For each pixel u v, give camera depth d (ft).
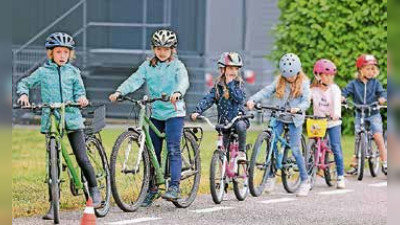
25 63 169.17
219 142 83.46
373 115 103.76
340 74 140.77
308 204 84.48
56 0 173.99
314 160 94.12
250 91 168.86
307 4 141.49
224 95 83.76
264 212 79.71
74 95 74.02
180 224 73.20
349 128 138.72
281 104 89.40
